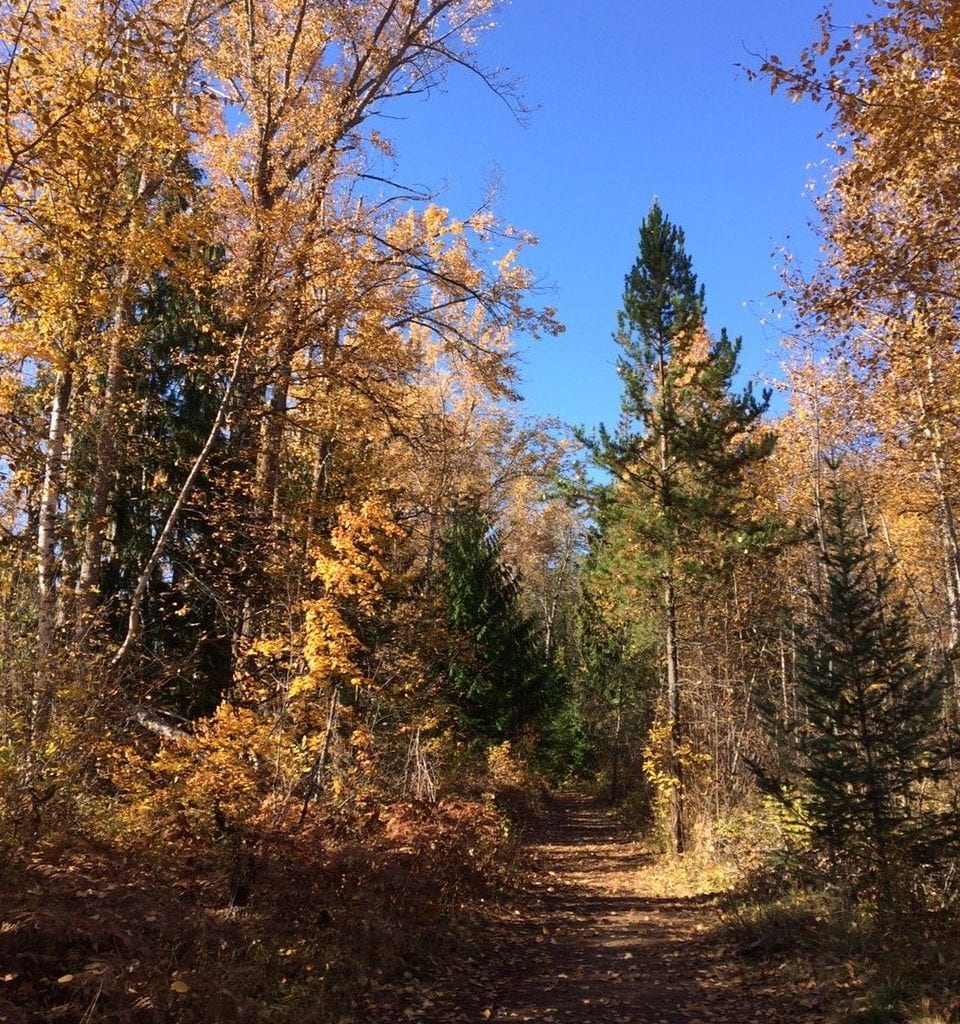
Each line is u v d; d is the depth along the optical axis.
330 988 6.62
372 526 11.16
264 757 10.31
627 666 32.34
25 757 8.04
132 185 12.06
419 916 8.88
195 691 16.02
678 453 19.09
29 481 12.23
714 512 18.73
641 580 19.31
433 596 18.34
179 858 7.62
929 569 24.38
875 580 10.40
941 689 9.43
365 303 13.56
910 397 15.30
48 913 4.81
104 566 15.80
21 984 4.79
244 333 13.52
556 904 13.16
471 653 19.03
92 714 9.16
